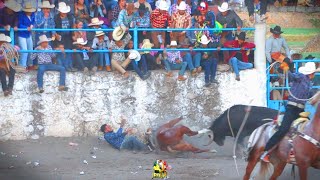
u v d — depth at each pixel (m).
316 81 30.92
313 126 20.48
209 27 30.78
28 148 27.75
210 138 26.94
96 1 30.52
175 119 28.12
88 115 29.75
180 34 30.41
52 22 29.61
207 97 30.58
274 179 21.84
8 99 29.12
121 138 27.98
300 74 21.19
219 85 30.61
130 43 30.05
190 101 30.47
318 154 20.56
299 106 20.98
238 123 26.48
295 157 20.58
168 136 26.73
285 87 30.44
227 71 30.78
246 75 30.72
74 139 29.25
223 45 30.86
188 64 30.27
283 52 31.17
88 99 29.78
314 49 33.97
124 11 29.92
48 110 29.47
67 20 29.56
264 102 30.78
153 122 30.12
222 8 30.98
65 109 29.58
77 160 26.09
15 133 29.19
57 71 29.50
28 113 29.30
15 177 23.47
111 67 30.06
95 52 29.67
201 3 30.86
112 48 29.84
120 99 29.98
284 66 29.58
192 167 25.14
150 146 27.88
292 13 34.41
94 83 29.81
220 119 26.75
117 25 29.98
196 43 30.36
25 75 29.30
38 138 29.33
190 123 30.36
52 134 29.50
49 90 29.47
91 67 29.81
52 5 29.64
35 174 23.88
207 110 30.55
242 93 30.78
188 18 30.38
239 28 30.50
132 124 30.05
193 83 30.50
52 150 27.55
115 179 23.23
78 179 23.19
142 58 29.98
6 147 27.88
